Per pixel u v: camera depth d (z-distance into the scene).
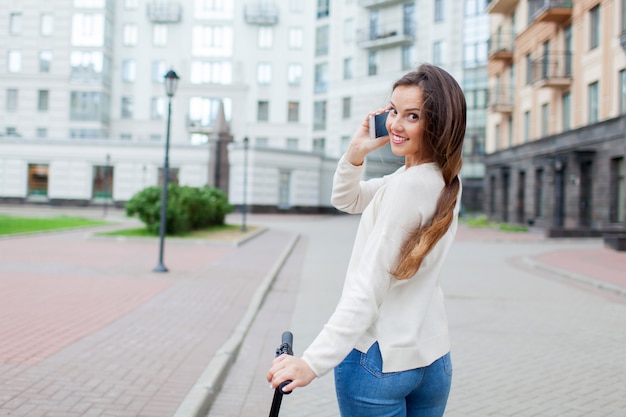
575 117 25.55
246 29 50.69
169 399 4.08
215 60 50.50
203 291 9.12
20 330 6.00
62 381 4.38
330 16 49.25
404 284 1.64
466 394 4.57
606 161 22.53
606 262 14.59
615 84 22.41
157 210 18.50
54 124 47.75
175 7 49.69
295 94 50.97
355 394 1.64
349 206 1.97
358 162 1.88
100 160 41.84
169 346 5.61
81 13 47.62
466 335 6.69
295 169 42.75
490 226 30.81
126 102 49.91
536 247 20.27
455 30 41.59
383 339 1.62
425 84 1.66
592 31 24.34
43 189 42.28
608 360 5.65
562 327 7.21
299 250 17.33
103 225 24.80
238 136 49.97
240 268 12.18
